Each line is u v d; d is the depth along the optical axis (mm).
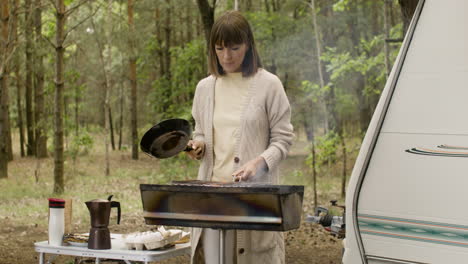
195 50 17797
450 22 2215
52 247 3586
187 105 16297
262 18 17688
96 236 3477
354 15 18438
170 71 21844
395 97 2254
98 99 30938
